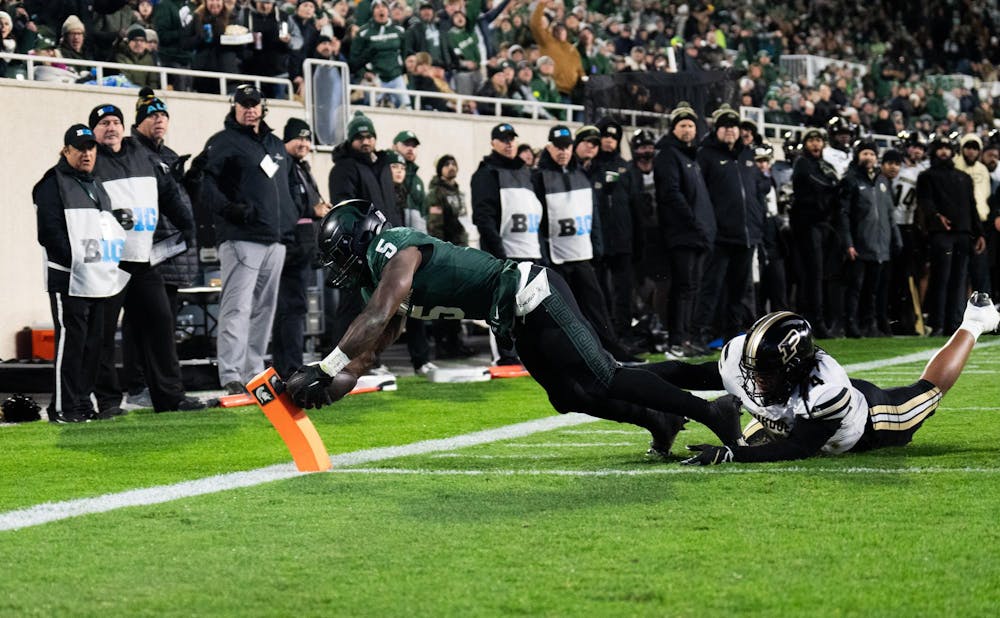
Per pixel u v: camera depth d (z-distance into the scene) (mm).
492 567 14000
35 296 42781
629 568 13820
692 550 14555
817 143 46906
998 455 20500
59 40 46438
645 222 42781
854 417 19922
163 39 47344
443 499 17953
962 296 50688
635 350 42469
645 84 50156
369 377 33750
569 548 14781
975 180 53469
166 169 30047
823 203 46969
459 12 59125
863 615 12047
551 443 23797
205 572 14109
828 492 17641
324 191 48938
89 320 28500
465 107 57438
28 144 42406
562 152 38656
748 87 69000
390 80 53625
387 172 36438
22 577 14039
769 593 12766
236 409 30156
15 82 42062
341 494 18562
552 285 18578
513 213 37625
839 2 100250
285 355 34750
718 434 19922
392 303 17812
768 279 47219
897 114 82438
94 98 43844
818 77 85500
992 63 111562
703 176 43031
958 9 109188
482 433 25453
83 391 28641
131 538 15898
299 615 12422
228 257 32094
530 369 19250
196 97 45844
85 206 27859
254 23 47438
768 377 19359
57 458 23125
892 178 49219
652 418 20438
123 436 25828
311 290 41406
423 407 29812
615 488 18406
